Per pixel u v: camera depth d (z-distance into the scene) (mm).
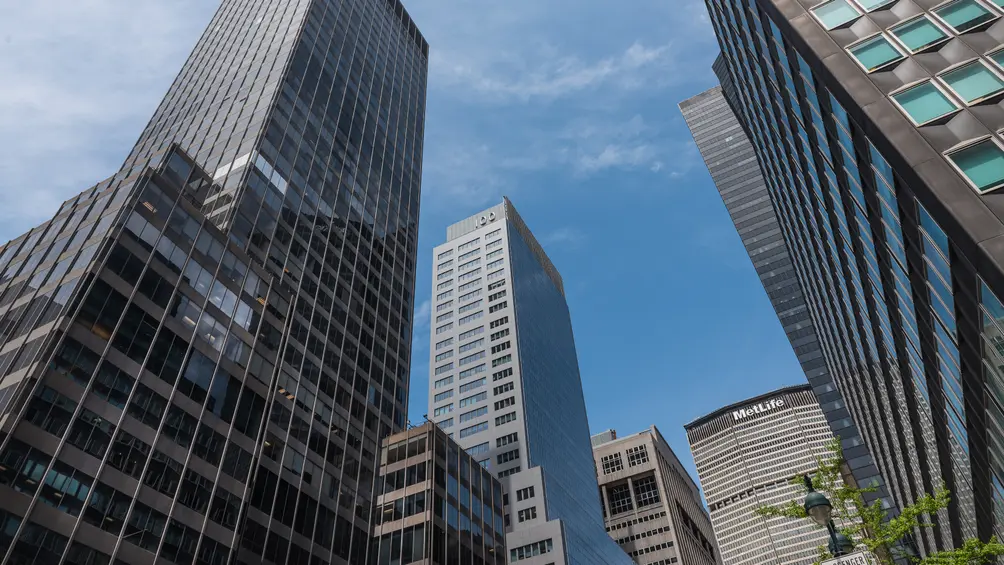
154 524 43000
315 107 96938
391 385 87625
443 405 160125
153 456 44969
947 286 26234
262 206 74250
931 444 48375
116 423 43469
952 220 21297
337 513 64688
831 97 30891
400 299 99688
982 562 23453
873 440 84125
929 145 22969
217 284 58125
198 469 48125
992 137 21812
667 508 198625
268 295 65000
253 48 106188
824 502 17531
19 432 37781
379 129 115688
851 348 63656
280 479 58406
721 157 194125
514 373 157000
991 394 27969
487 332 171750
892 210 28672
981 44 24391
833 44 28594
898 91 25094
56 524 37406
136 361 46781
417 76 146250
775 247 160875
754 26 41594
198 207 68188
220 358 54656
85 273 46188
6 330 45594
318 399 69250
